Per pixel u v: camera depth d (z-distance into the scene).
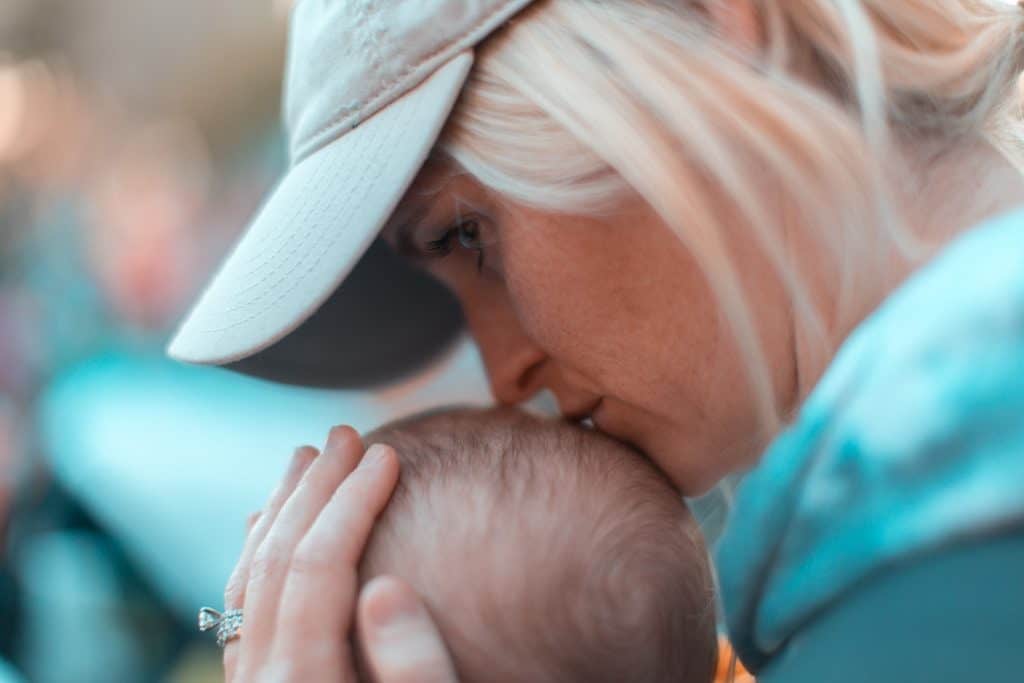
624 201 1.00
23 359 3.81
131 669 3.03
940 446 0.61
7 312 4.18
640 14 0.99
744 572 0.73
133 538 3.06
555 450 1.15
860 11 0.98
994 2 1.09
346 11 1.10
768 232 0.95
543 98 0.98
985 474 0.59
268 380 1.51
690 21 0.99
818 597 0.66
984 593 0.59
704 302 1.02
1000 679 0.58
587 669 1.07
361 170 1.05
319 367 1.53
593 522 1.10
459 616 1.06
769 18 1.00
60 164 5.55
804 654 0.67
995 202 0.97
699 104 0.96
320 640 1.03
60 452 3.14
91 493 3.07
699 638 1.13
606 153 0.96
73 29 7.38
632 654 1.08
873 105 0.95
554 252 1.02
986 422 0.60
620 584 1.08
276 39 6.00
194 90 6.00
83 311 4.43
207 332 1.11
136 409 3.26
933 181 0.99
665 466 1.15
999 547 0.58
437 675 0.98
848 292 0.95
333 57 1.11
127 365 3.79
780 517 0.71
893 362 0.66
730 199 0.97
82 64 7.08
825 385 0.72
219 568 3.07
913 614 0.61
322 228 1.06
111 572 3.05
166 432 3.17
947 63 1.01
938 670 0.60
